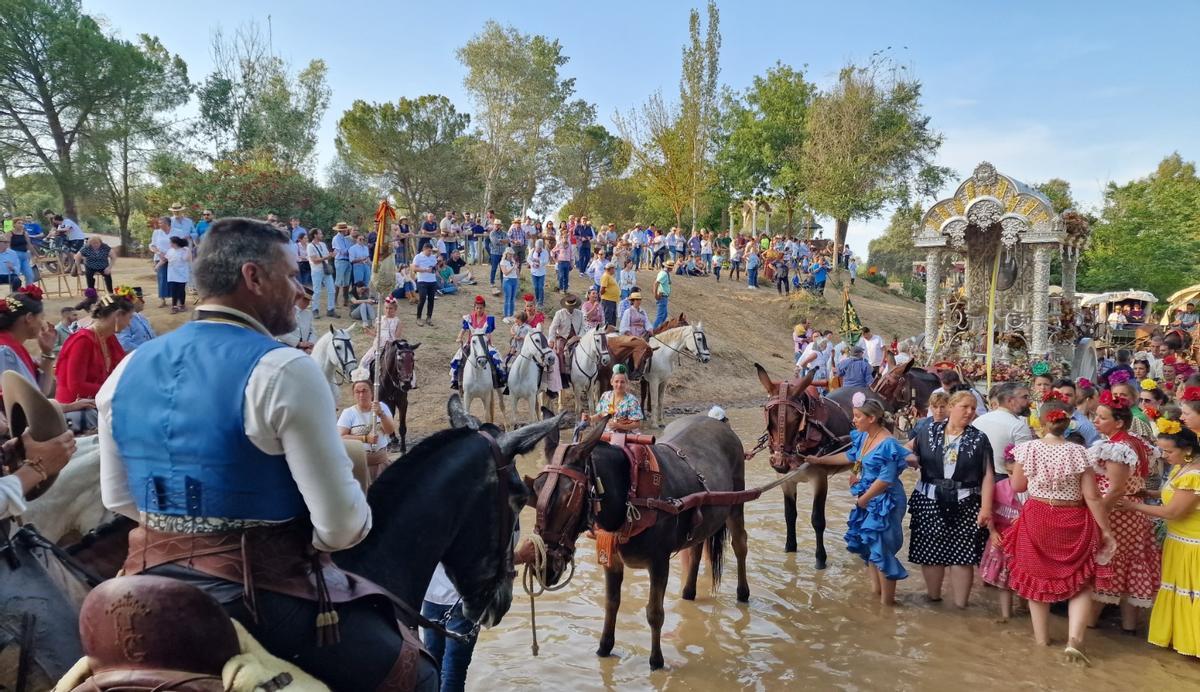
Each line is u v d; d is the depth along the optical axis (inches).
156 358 87.9
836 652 241.8
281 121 1453.0
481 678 219.6
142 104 1318.9
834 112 1465.3
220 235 90.5
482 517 125.0
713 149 1683.1
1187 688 220.7
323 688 84.4
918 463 279.6
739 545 280.7
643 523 212.4
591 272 1019.3
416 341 772.6
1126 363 586.2
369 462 154.9
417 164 1566.2
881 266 2743.6
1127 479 235.3
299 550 90.1
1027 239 649.0
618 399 431.8
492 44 1707.7
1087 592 238.1
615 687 216.4
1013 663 235.6
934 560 275.4
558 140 1972.2
